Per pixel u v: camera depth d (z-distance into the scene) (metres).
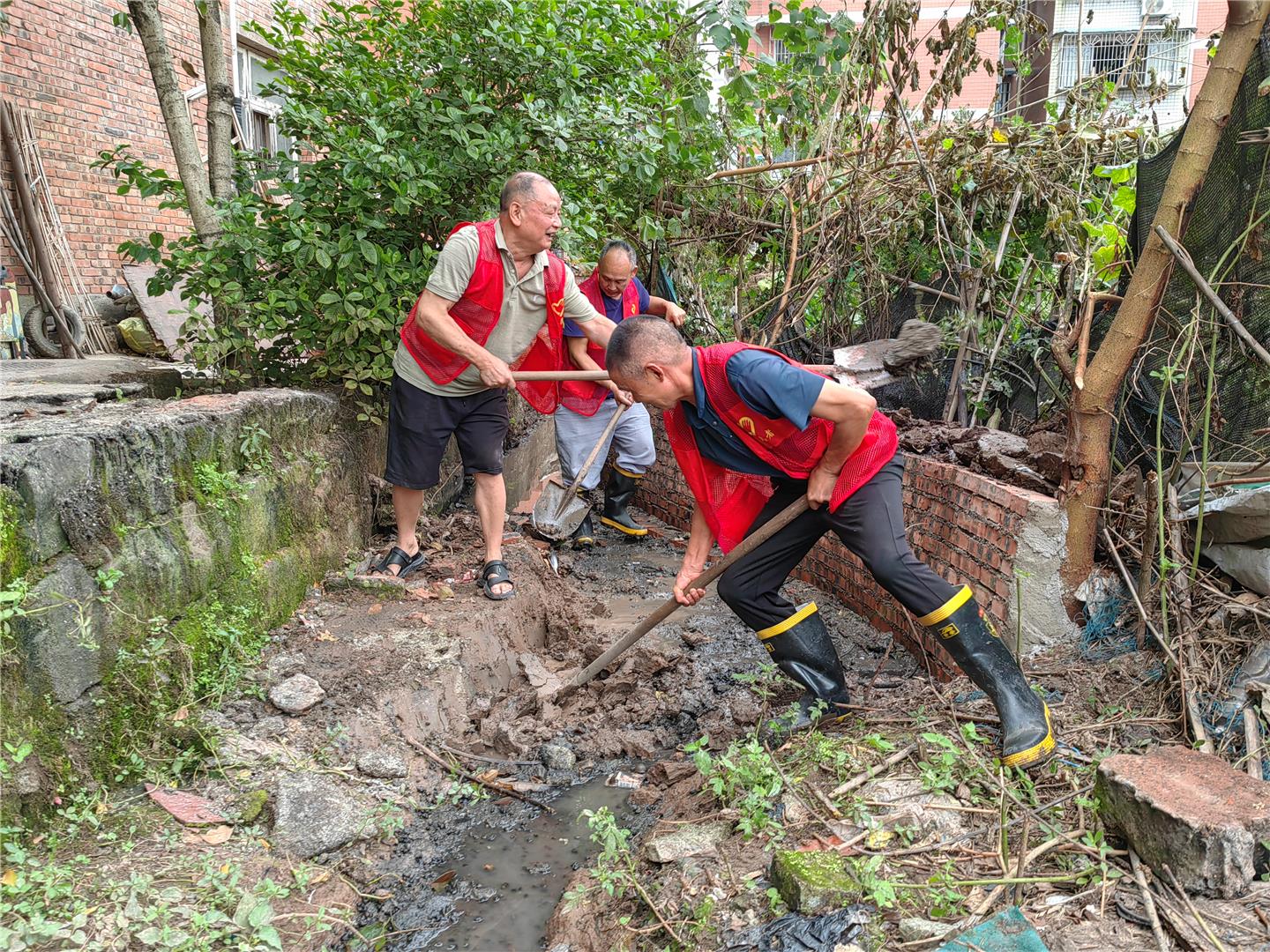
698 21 6.39
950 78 5.43
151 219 9.65
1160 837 2.42
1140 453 3.87
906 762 3.14
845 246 5.88
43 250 8.14
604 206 6.01
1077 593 3.68
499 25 4.84
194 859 2.74
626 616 5.15
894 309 5.89
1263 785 2.53
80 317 8.21
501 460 4.60
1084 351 3.69
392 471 4.52
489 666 4.16
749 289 6.61
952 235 5.54
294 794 3.10
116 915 2.41
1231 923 2.25
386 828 3.16
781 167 5.86
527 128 5.14
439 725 3.76
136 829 2.80
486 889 3.00
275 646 3.87
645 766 3.77
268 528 4.00
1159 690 3.32
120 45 9.06
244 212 4.95
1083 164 5.23
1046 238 5.42
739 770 3.04
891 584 3.13
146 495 3.18
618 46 5.53
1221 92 3.15
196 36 10.09
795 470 3.19
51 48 8.30
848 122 5.88
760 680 4.07
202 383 5.23
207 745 3.14
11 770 2.55
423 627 4.12
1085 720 3.28
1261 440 3.45
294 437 4.33
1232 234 3.45
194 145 5.45
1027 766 2.96
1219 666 3.22
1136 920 2.32
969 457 4.34
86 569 2.87
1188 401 3.65
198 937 2.41
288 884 2.81
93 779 2.84
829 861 2.58
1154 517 3.44
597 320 4.59
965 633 3.07
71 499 2.81
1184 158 3.25
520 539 5.43
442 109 5.00
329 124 4.97
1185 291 3.64
